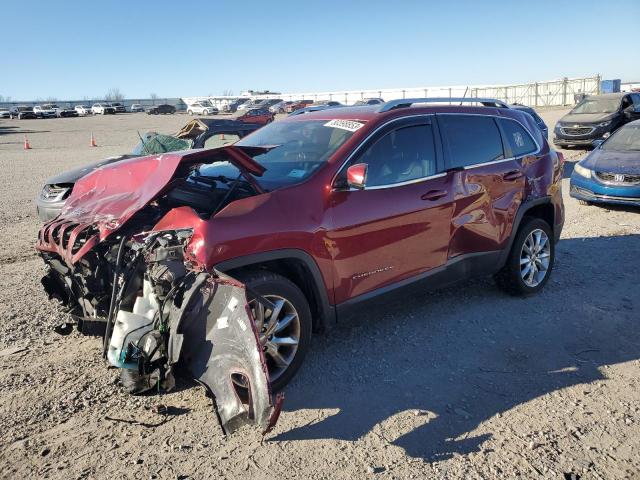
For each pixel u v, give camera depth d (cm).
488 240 509
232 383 312
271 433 334
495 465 304
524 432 334
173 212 364
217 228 343
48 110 7262
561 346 449
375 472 298
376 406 363
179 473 298
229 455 314
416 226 446
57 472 299
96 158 2234
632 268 643
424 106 485
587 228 846
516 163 538
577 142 1767
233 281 321
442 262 475
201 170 480
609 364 418
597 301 544
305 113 540
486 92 6150
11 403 366
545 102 5547
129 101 10950
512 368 414
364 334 472
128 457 312
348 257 405
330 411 357
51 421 347
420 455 313
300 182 396
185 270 347
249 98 9394
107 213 393
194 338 339
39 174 1736
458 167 485
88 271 384
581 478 293
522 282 548
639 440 325
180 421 347
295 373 383
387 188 431
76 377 401
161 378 338
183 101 11406
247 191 397
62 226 406
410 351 441
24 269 683
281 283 366
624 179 930
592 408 359
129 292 364
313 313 408
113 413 356
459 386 388
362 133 430
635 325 487
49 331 483
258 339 300
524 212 541
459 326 488
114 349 359
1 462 307
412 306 535
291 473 298
